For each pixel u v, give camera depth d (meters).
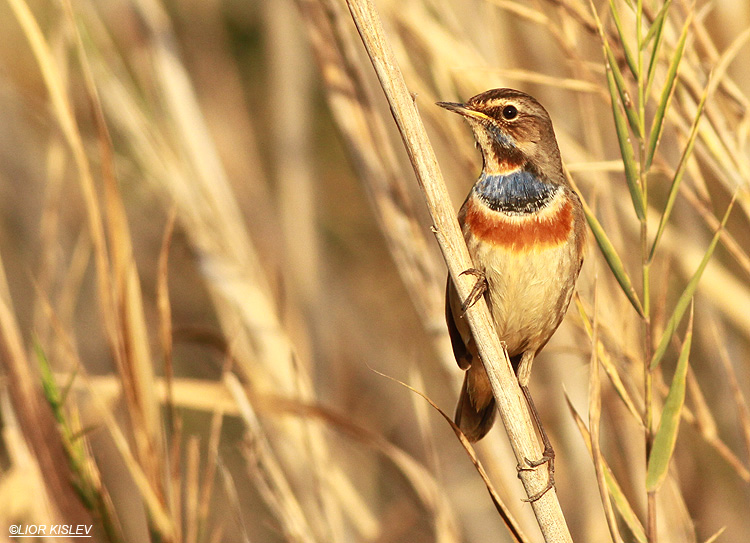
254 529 13.05
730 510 11.95
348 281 16.36
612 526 6.56
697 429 8.45
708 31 10.67
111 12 14.30
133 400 8.32
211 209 11.65
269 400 9.72
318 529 10.14
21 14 8.23
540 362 11.58
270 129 16.45
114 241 8.37
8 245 14.66
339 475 11.36
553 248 8.18
